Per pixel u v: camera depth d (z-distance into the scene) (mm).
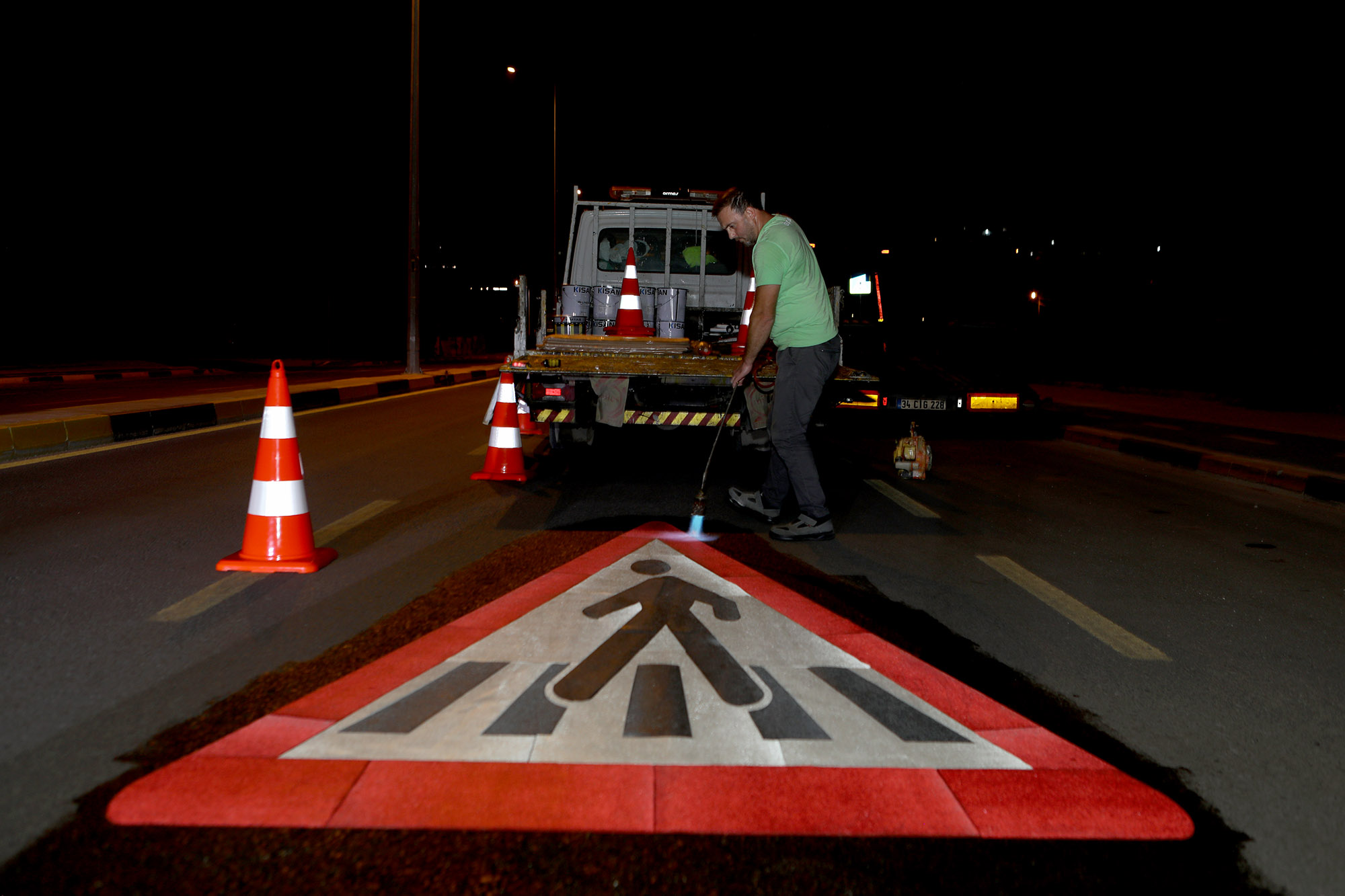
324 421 10461
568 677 2867
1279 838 2113
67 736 2414
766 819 2076
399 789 2148
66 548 4395
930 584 4230
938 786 2264
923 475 7352
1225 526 5926
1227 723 2764
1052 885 1890
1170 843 2070
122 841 1930
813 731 2541
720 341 7562
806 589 4027
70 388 14898
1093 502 6633
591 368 5695
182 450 7719
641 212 8695
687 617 3521
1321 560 5059
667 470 7281
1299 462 8016
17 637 3176
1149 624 3754
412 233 18547
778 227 4719
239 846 1922
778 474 5359
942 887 1862
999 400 9922
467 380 20516
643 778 2234
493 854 1911
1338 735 2699
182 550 4414
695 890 1815
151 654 3029
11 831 1956
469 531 4992
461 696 2695
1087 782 2318
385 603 3635
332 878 1818
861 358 10586
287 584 3885
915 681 2969
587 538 4871
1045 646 3418
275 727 2469
